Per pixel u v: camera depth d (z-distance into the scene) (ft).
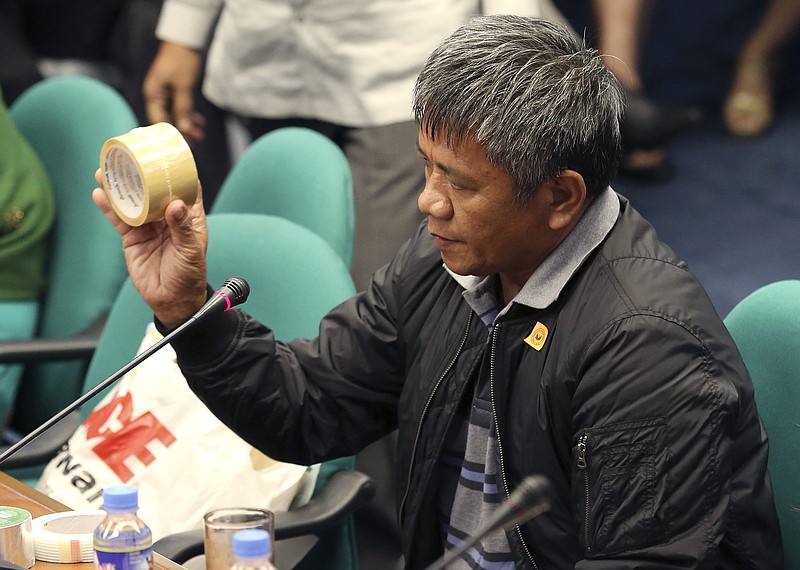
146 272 12.14
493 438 12.22
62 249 21.07
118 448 14.79
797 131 42.06
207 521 9.20
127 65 32.50
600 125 11.28
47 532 10.91
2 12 32.01
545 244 11.65
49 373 20.21
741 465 11.41
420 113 11.34
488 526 8.64
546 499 8.45
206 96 25.45
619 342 11.12
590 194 11.57
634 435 10.94
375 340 13.39
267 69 23.44
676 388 10.92
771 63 42.14
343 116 22.66
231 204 19.58
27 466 16.47
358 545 21.68
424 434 12.83
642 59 41.78
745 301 13.25
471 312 12.58
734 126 42.34
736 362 11.34
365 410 13.64
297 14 22.75
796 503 12.35
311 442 13.56
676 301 11.25
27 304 20.95
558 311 11.73
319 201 18.44
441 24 22.24
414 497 12.96
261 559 8.29
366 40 22.24
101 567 9.78
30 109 22.18
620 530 10.94
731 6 45.37
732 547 11.40
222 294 11.83
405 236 22.41
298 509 14.20
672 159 40.68
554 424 11.68
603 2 37.65
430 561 13.14
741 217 36.45
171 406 14.80
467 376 12.46
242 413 13.07
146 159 11.38
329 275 15.57
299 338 13.98
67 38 33.88
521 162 11.03
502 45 11.13
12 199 20.58
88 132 21.12
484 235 11.43
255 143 19.84
